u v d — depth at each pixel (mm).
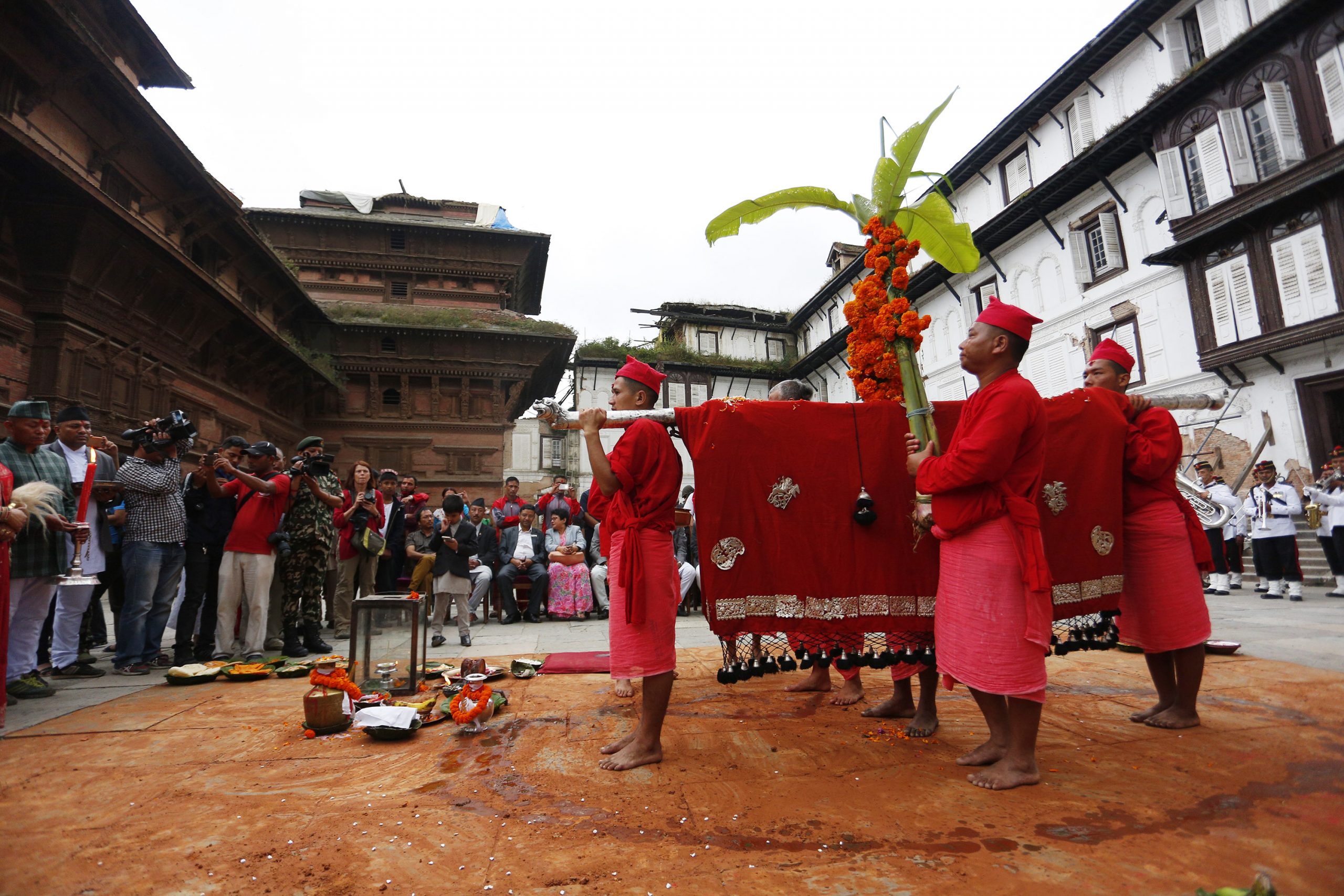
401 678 3895
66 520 4266
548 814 2053
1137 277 15797
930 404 3039
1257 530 9344
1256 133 13219
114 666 4867
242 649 5758
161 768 2568
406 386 25828
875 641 2830
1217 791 2068
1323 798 1925
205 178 15312
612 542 2732
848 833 1876
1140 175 15773
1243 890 1429
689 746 2768
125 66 15312
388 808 2127
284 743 2912
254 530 5172
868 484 2799
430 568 6254
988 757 2426
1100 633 2926
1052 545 2861
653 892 1567
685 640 6270
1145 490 3037
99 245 12031
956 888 1544
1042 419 2381
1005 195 20000
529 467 37344
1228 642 4465
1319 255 12062
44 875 1694
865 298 2982
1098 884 1533
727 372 31000
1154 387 15367
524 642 6262
